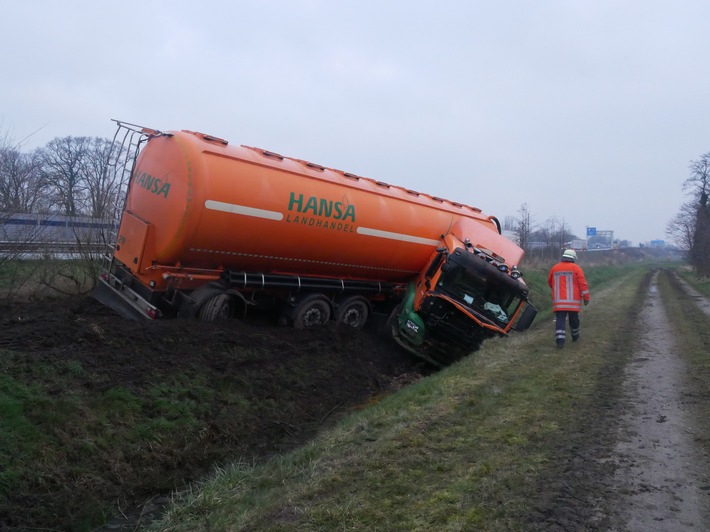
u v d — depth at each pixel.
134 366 6.53
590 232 90.06
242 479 4.98
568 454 4.85
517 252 13.23
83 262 10.20
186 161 8.21
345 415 7.89
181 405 6.28
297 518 3.87
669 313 16.12
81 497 4.76
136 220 8.72
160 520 4.48
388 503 3.98
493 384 7.32
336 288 10.95
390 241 11.26
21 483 4.48
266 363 8.23
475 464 4.63
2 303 8.45
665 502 3.94
